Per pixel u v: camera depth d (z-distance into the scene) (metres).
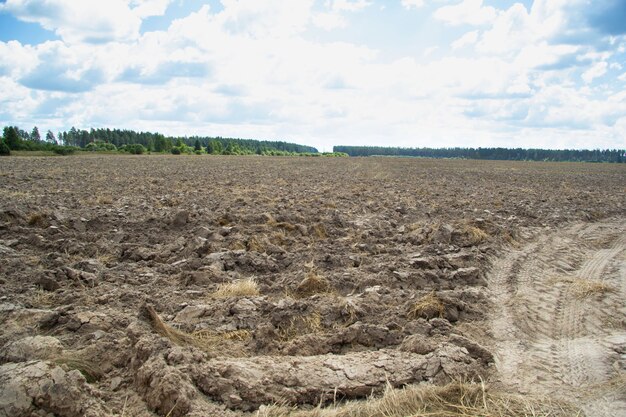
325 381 4.75
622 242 12.50
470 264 9.18
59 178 27.33
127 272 8.21
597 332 6.57
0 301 6.63
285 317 6.18
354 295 7.38
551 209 17.72
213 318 6.26
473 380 5.02
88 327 5.72
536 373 5.29
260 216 12.94
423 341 5.47
